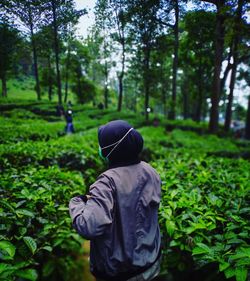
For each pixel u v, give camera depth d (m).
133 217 1.48
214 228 2.28
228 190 3.01
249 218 2.47
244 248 1.82
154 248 1.58
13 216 2.20
